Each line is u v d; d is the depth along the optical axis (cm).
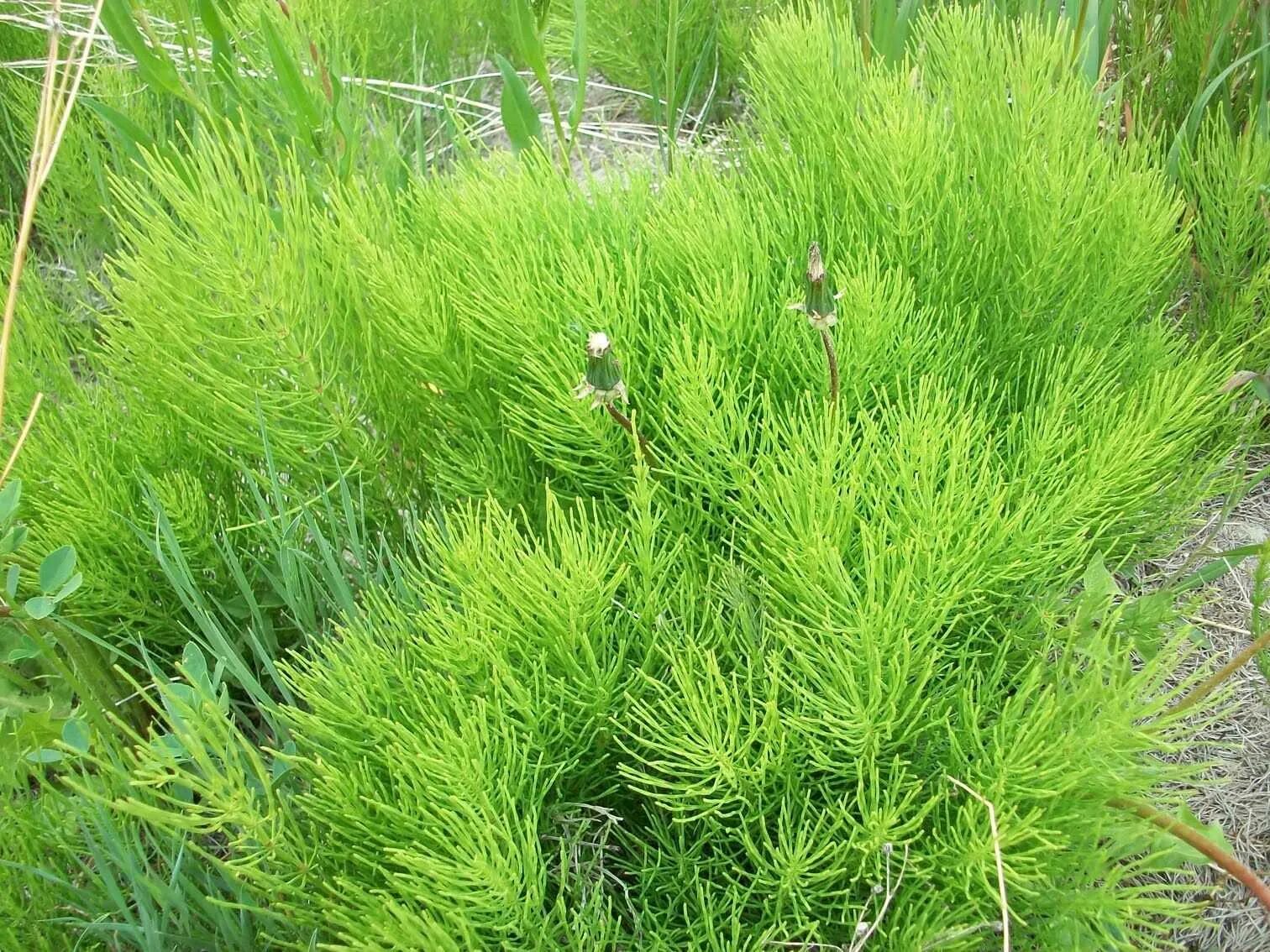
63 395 44
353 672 30
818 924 29
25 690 39
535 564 29
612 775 33
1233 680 39
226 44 51
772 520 32
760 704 30
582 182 70
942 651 31
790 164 46
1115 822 29
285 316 37
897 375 36
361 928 26
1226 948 32
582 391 31
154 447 42
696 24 71
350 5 67
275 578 40
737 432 34
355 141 54
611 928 30
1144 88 58
